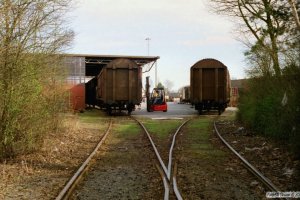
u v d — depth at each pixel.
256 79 19.91
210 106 34.50
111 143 15.88
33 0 10.95
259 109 18.12
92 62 45.66
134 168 10.86
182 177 9.63
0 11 9.84
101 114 34.66
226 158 12.32
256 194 8.20
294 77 12.92
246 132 18.62
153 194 8.19
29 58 11.45
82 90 36.59
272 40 19.39
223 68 33.94
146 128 21.78
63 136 16.53
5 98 10.76
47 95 14.22
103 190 8.54
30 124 11.93
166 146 14.95
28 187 8.79
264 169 10.59
